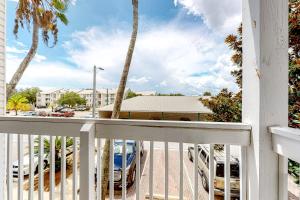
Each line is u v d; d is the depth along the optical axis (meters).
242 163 1.30
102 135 1.46
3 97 4.12
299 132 0.96
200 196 2.87
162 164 4.07
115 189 3.70
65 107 13.46
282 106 1.15
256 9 1.19
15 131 1.62
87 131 1.38
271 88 1.16
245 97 1.32
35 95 12.14
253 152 1.23
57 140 3.90
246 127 1.26
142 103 15.36
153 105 14.73
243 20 1.34
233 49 3.96
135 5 6.57
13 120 1.62
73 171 1.53
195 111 9.65
